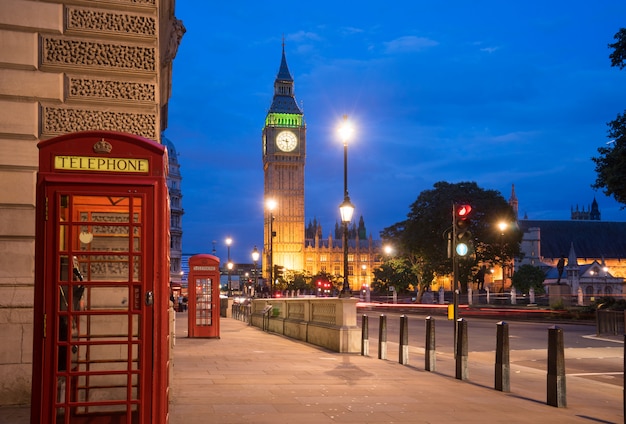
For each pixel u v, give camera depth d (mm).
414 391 10867
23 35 9164
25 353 8758
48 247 5090
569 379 14227
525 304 68562
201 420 7785
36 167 9086
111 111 9477
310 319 22047
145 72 9578
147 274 5250
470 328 35031
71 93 9344
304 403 9250
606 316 28781
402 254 99000
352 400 9664
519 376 14281
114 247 5684
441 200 86500
